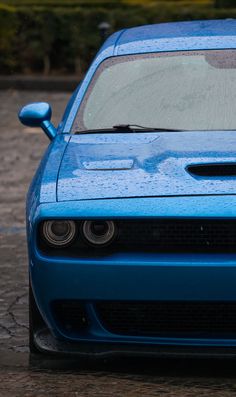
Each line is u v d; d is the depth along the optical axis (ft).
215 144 25.86
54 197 24.13
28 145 67.82
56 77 100.68
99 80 30.27
